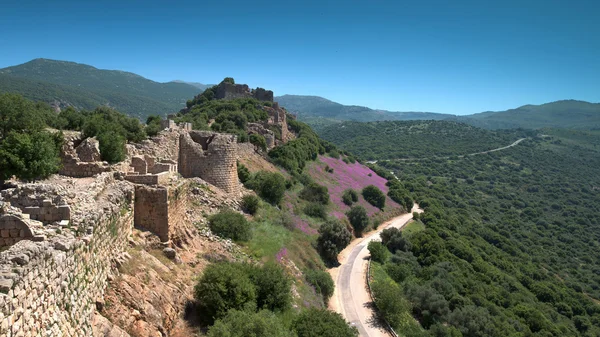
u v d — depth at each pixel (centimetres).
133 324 1505
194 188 3375
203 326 1878
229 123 7119
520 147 19588
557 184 14088
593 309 6272
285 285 2505
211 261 2423
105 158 2675
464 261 5925
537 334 4466
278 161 6819
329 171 8562
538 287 6378
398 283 4700
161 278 1842
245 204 3966
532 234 9806
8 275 896
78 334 1210
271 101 12081
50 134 2453
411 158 16875
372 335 3359
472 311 4119
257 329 1811
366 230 6456
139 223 2073
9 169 2102
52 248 1142
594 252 9256
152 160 2938
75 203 1501
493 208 11438
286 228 4316
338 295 3950
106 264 1552
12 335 873
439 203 9975
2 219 1233
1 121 2622
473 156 17375
